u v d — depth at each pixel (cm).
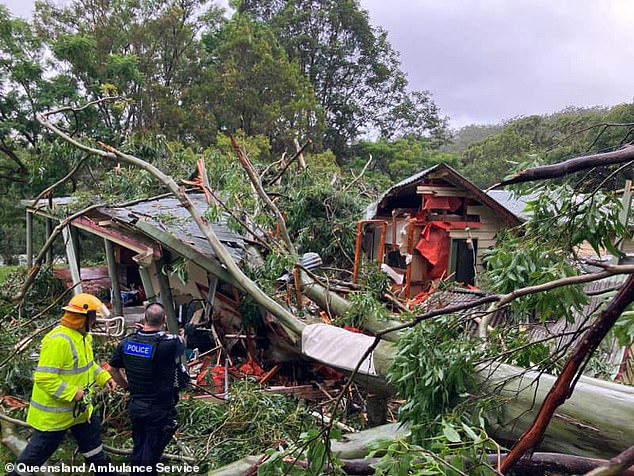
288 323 450
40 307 730
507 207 852
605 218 191
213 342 557
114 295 639
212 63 2173
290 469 180
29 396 454
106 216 587
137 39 1859
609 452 232
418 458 152
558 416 244
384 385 377
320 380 508
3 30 1505
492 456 184
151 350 316
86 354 323
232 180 598
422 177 766
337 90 3178
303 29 3050
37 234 1695
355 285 560
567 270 193
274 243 568
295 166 840
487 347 269
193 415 400
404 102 3284
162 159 838
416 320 151
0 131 1482
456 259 787
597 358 313
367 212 793
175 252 494
